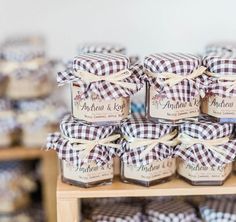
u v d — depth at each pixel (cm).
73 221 82
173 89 77
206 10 113
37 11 128
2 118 122
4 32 131
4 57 120
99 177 81
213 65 78
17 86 122
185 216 91
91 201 98
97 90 76
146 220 94
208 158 79
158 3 116
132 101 94
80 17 125
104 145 80
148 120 82
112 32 122
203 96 78
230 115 80
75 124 80
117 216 91
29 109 123
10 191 131
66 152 80
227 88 78
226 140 80
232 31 113
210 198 98
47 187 127
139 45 120
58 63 123
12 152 125
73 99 81
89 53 87
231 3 111
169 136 80
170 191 81
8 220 134
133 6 118
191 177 81
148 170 80
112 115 80
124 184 82
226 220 88
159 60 77
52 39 129
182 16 115
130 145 80
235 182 83
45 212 134
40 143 125
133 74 80
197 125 79
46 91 126
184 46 116
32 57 119
